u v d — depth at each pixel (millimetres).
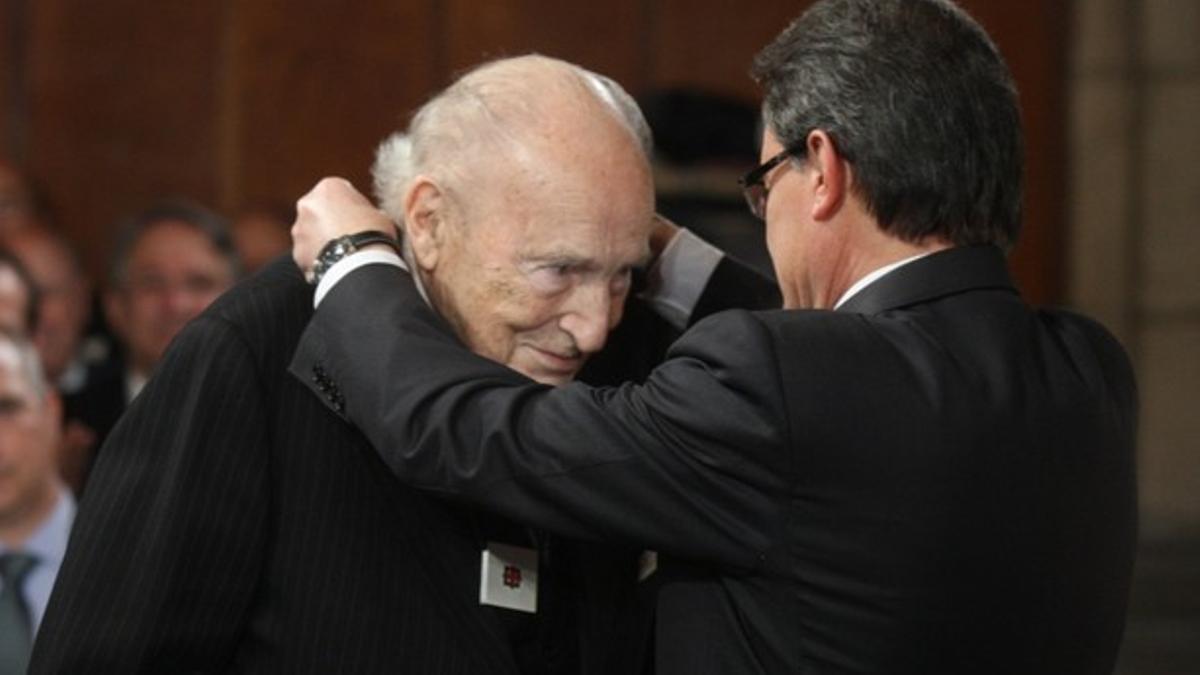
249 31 17406
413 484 6652
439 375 6648
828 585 6312
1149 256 18469
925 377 6379
